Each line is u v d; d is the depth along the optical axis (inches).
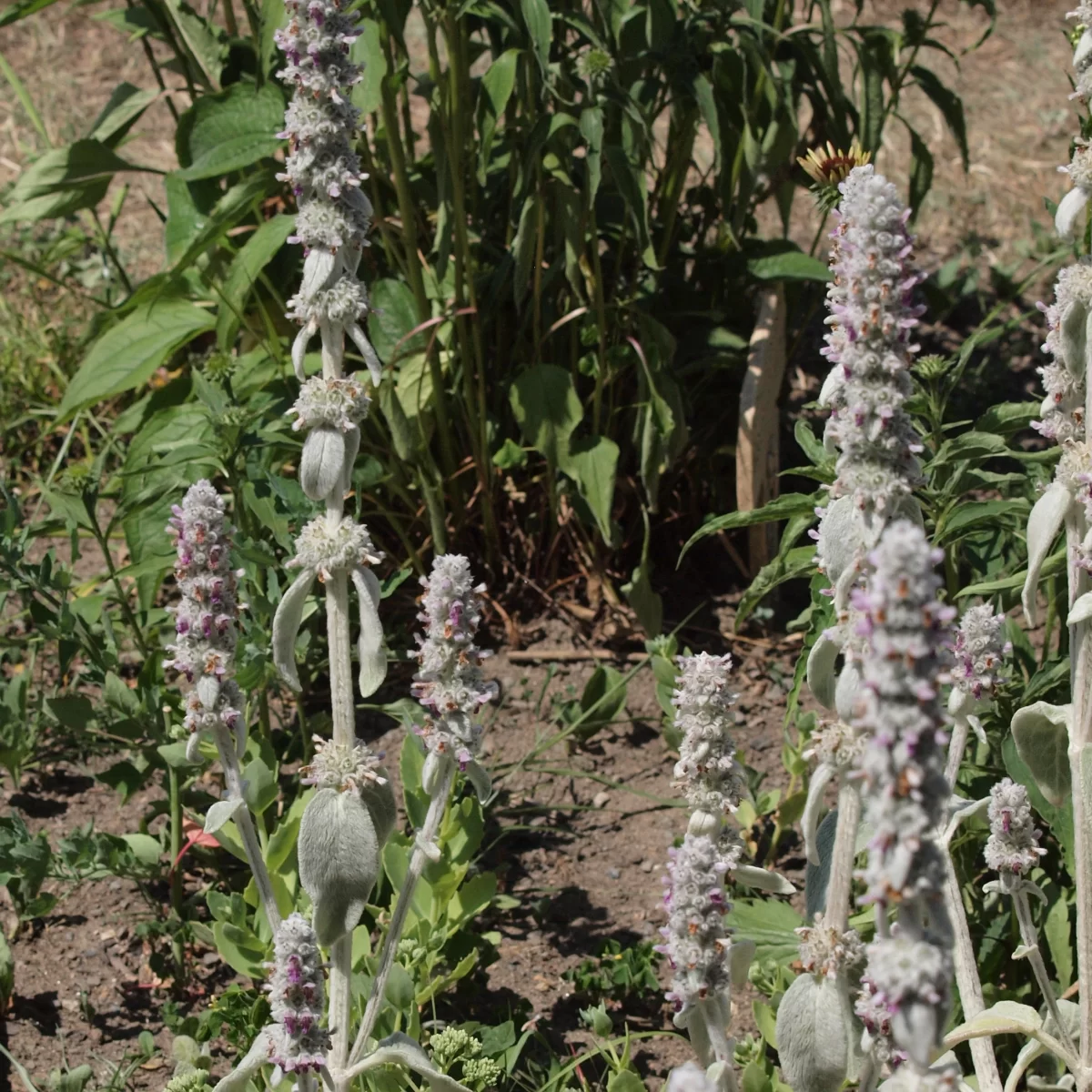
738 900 130.7
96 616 162.1
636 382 197.3
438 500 184.5
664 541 202.1
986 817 123.6
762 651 188.1
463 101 178.5
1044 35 342.6
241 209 175.0
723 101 192.1
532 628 191.9
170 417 178.5
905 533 59.9
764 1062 118.4
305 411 96.1
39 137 291.1
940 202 284.7
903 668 60.5
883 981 63.4
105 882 155.3
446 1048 115.0
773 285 197.6
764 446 190.4
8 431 219.0
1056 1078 109.3
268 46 172.1
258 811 132.2
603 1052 124.1
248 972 128.3
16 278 251.9
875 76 192.4
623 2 171.8
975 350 238.8
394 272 193.0
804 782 153.5
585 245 185.6
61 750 170.4
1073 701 96.1
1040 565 96.5
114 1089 128.5
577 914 151.2
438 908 131.6
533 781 169.0
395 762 168.9
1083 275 92.8
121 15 199.8
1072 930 130.4
